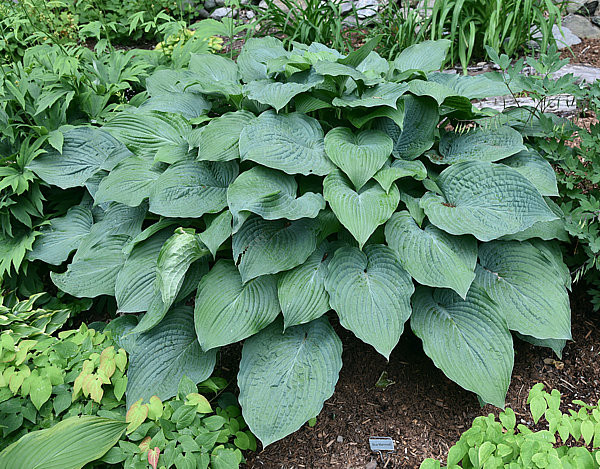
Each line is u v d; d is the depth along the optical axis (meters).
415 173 1.48
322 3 3.14
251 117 1.64
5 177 1.82
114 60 2.33
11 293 1.84
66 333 1.43
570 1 2.98
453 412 1.48
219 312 1.38
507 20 2.55
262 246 1.40
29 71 2.19
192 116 1.83
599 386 1.50
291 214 1.33
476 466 0.97
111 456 1.13
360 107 1.60
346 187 1.45
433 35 2.59
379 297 1.35
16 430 1.23
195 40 2.50
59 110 2.05
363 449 1.41
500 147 1.62
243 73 1.91
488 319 1.38
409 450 1.40
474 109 1.62
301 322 1.34
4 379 1.24
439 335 1.39
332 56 1.80
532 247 1.50
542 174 1.58
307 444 1.43
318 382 1.34
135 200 1.58
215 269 1.46
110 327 1.55
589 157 1.60
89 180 1.81
